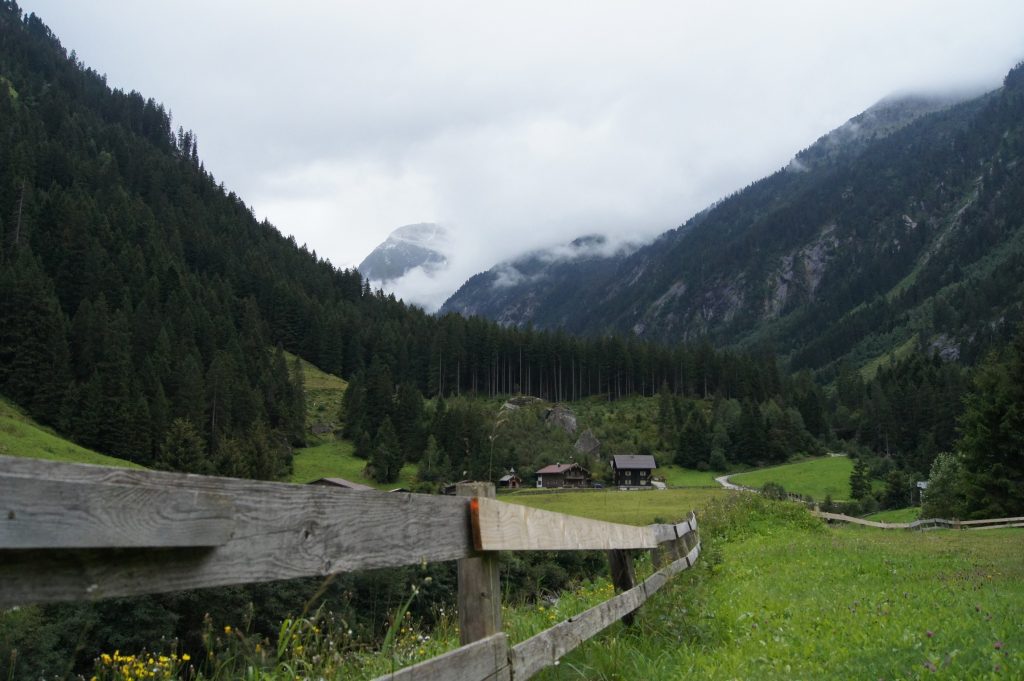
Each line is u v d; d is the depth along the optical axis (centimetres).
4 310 9406
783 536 2164
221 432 10325
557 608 755
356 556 283
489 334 18912
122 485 187
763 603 989
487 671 381
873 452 15438
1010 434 4281
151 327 12594
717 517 2339
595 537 667
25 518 162
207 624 438
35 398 9144
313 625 448
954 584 1096
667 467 13975
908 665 609
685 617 819
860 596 980
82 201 16300
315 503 262
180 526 202
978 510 4497
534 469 10194
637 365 19888
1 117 19612
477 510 390
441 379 17862
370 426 13062
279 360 15150
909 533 2817
